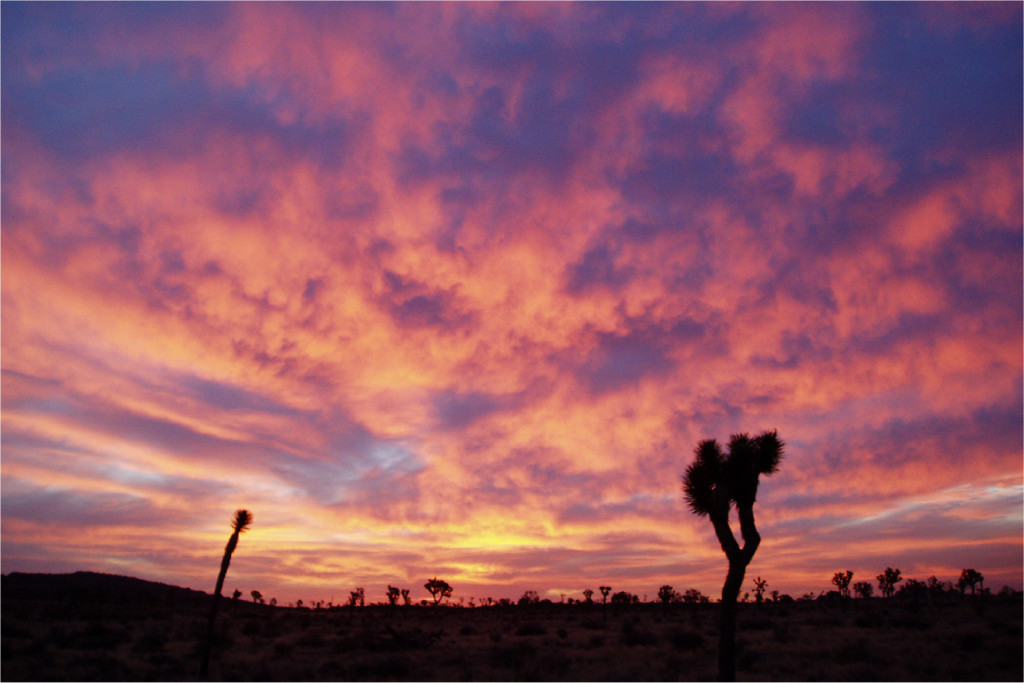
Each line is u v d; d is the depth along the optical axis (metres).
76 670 25.23
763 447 21.16
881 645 31.97
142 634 44.03
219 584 25.22
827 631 42.12
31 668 25.06
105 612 66.75
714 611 80.19
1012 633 35.41
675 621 62.22
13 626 42.34
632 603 107.44
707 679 23.00
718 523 20.59
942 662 26.17
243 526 26.08
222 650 34.31
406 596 108.88
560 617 80.12
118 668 26.06
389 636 43.00
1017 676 22.84
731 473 20.81
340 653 34.72
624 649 34.25
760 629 46.69
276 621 66.44
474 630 56.53
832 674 23.80
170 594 115.56
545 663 27.34
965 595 86.50
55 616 58.09
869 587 84.25
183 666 27.02
